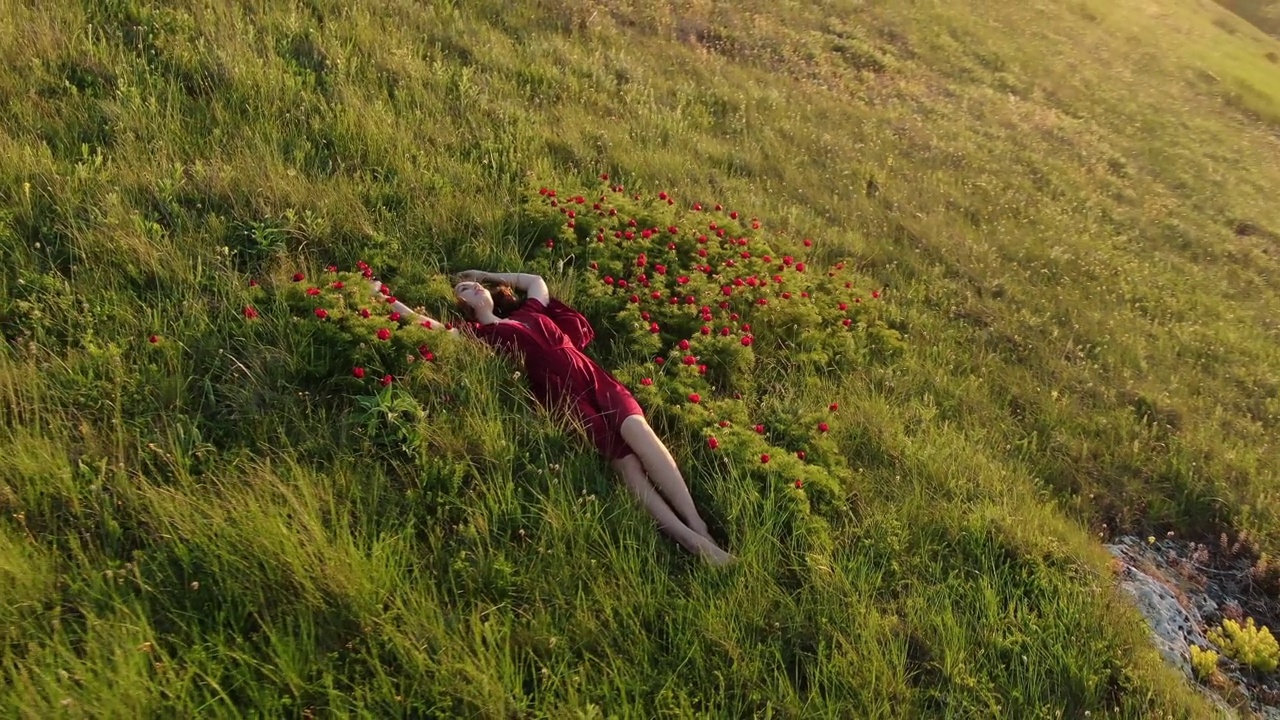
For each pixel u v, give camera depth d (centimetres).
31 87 535
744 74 1089
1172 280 925
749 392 503
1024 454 532
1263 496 543
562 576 341
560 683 305
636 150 757
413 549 339
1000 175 1073
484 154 650
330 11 762
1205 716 366
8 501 309
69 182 468
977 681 348
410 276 500
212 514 319
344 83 656
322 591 306
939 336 640
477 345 441
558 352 451
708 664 327
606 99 842
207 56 617
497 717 285
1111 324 737
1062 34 2009
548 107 775
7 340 381
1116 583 433
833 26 1446
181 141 536
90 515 316
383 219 539
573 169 685
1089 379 636
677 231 611
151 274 436
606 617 330
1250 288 1005
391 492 357
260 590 301
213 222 477
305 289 437
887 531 409
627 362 488
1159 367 697
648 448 409
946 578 399
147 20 634
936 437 504
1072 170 1191
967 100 1363
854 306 614
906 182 943
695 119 900
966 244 811
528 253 568
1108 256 919
